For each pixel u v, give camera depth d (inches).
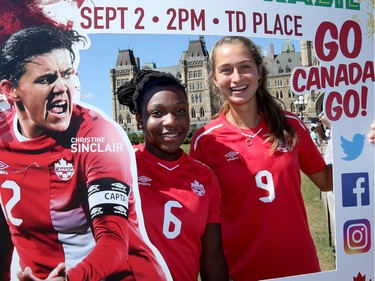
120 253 69.6
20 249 68.4
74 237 69.5
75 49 70.5
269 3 78.9
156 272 68.7
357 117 84.9
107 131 71.1
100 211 69.9
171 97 67.2
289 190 82.5
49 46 69.3
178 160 70.6
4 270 68.0
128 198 70.0
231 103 83.3
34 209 68.7
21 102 68.4
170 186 69.4
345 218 84.2
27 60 68.6
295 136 83.2
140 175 70.2
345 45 83.9
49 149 69.2
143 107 68.7
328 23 82.7
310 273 82.4
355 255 85.0
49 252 68.9
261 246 82.0
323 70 83.0
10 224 68.2
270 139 82.0
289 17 80.2
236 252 83.9
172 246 68.4
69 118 69.9
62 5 70.0
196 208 68.8
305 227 84.8
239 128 83.8
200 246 70.6
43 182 68.9
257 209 81.6
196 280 70.1
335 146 83.6
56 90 69.5
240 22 77.4
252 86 81.1
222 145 82.8
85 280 69.2
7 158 68.3
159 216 68.8
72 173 69.7
